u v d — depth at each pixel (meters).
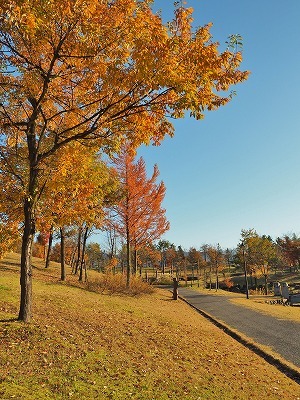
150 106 6.93
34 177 7.98
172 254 74.25
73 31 6.38
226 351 10.88
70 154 7.88
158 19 6.31
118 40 6.36
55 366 6.55
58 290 15.60
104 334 9.62
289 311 22.38
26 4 5.12
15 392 5.14
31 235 8.38
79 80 7.34
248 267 46.41
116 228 22.30
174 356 9.10
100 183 9.46
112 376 6.72
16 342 7.16
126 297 19.80
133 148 7.93
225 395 6.90
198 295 36.12
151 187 21.62
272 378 8.69
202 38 6.43
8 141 8.50
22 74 7.28
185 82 6.16
